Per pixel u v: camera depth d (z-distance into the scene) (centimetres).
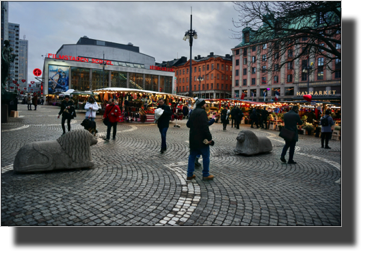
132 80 7681
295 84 5353
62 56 6662
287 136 685
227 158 745
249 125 2227
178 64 9875
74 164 525
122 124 1652
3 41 1331
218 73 7731
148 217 329
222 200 402
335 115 1908
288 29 897
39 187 416
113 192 413
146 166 595
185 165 627
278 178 548
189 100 2373
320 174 598
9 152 654
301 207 385
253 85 6278
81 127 1262
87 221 307
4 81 1319
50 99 5569
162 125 754
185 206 371
